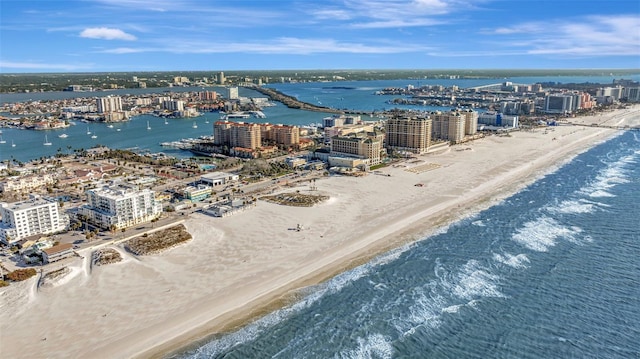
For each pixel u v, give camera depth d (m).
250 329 147.50
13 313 155.50
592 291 168.38
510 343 140.62
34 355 134.62
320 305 160.88
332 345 140.50
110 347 137.88
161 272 182.38
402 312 156.88
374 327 149.00
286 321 151.88
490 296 166.12
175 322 150.25
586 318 152.38
